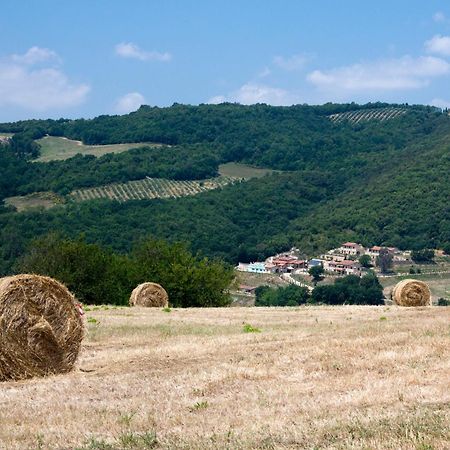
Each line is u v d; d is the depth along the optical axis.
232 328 29.05
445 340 19.97
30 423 13.58
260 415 13.02
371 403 13.30
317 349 19.69
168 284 64.56
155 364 19.53
